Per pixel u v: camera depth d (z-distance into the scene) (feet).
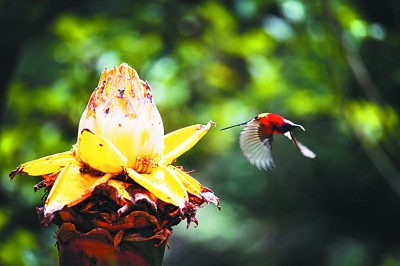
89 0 41.09
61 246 9.51
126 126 9.90
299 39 34.55
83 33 34.55
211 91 38.29
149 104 10.07
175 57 36.19
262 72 36.42
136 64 34.55
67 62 35.06
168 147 10.90
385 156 35.40
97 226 9.38
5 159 31.22
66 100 33.63
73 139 34.27
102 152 9.53
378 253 51.34
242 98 40.04
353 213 54.75
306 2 32.58
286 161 54.70
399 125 37.78
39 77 42.70
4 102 28.07
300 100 36.11
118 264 9.40
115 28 35.60
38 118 33.68
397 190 33.81
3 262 27.58
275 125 15.01
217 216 60.39
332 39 33.22
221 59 38.65
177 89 35.68
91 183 9.58
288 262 55.57
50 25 36.04
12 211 30.89
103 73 10.11
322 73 34.83
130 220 9.31
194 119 36.22
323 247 54.80
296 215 57.93
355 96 37.42
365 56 41.42
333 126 47.91
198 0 36.83
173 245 61.57
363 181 52.21
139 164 9.87
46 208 9.24
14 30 27.17
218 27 35.29
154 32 35.91
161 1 36.06
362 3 40.73
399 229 52.06
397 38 37.63
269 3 33.86
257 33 35.58
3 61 27.25
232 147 54.90
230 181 57.41
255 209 59.77
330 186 54.49
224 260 59.21
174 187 9.78
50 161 10.04
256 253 57.67
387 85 42.06
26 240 28.07
